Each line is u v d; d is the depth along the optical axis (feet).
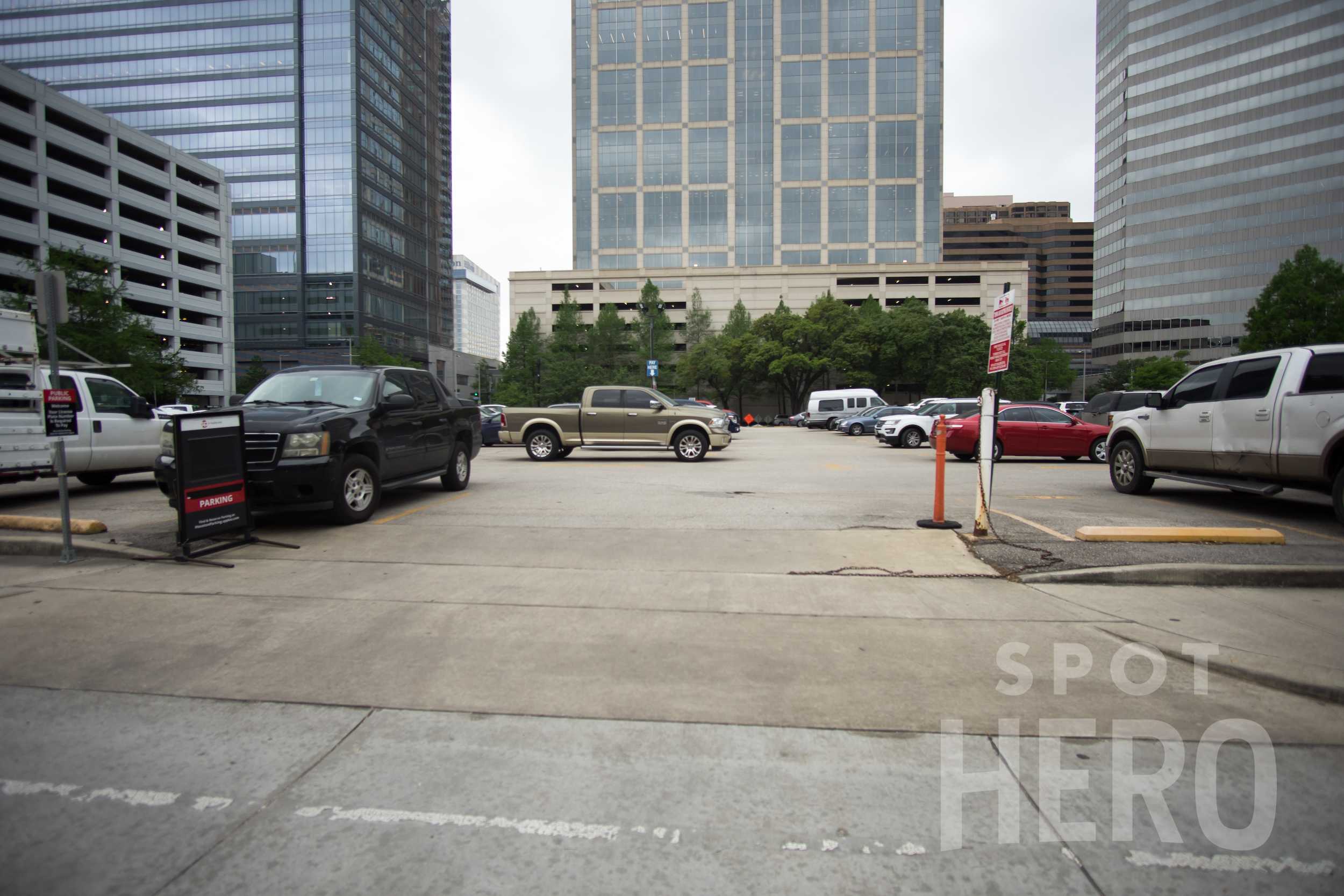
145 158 208.13
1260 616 15.69
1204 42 322.96
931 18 258.16
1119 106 356.59
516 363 230.89
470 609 15.98
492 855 7.43
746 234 264.72
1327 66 292.61
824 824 8.02
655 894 6.82
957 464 54.65
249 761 9.36
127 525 26.08
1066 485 39.29
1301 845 7.66
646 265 268.41
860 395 128.47
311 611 15.84
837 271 256.52
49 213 177.37
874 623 15.06
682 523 26.89
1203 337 324.39
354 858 7.37
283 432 24.09
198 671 12.35
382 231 293.43
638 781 8.89
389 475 29.27
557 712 10.85
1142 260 342.64
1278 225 305.32
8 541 21.49
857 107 260.83
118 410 36.40
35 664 12.66
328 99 270.26
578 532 24.98
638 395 56.44
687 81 266.16
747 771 9.15
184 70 271.08
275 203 271.90
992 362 24.16
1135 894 6.88
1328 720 10.70
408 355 317.42
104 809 8.27
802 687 11.77
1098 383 303.89
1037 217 524.52
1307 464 25.35
